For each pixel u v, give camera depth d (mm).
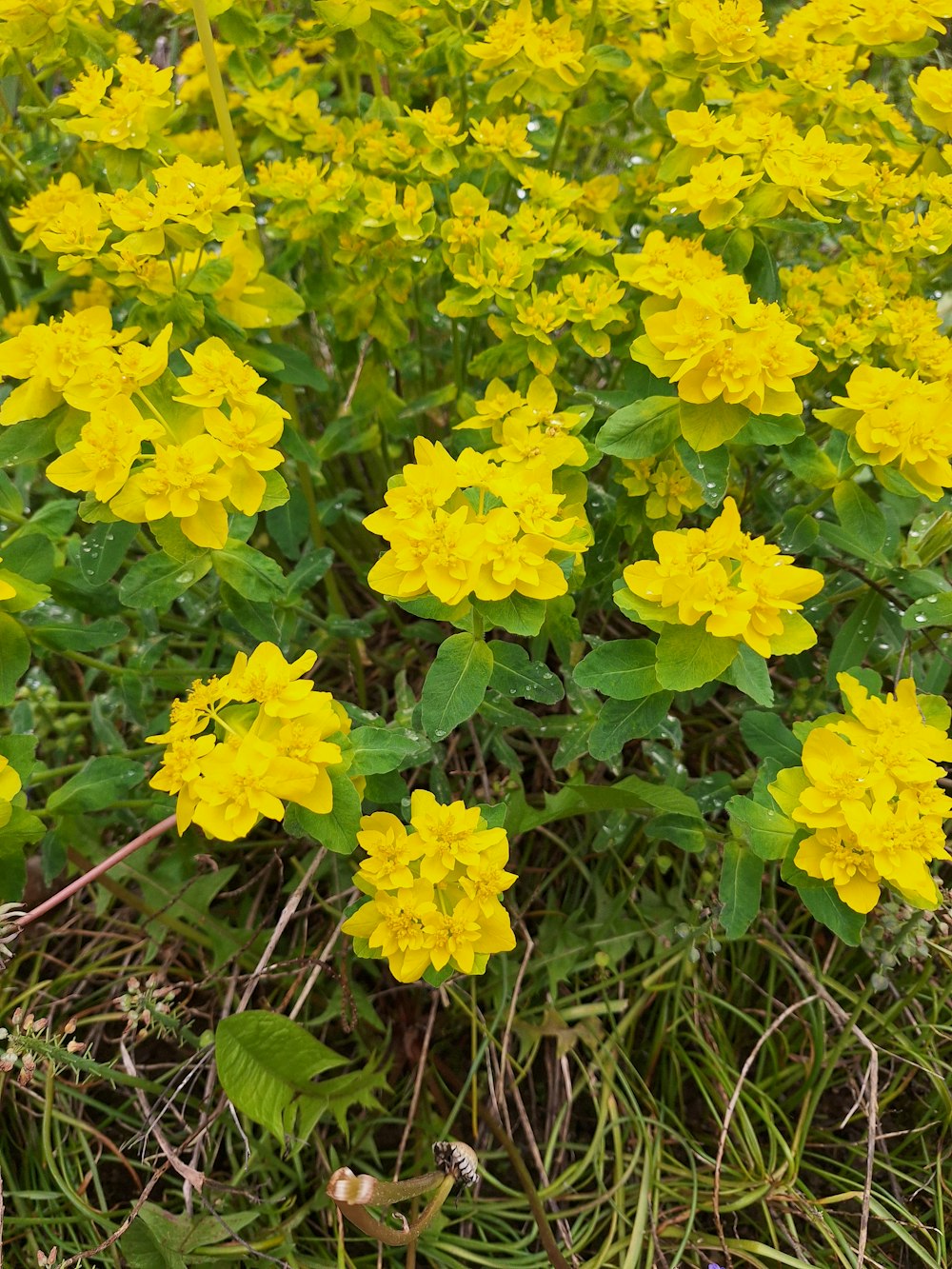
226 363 249
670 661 241
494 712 299
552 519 258
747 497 377
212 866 353
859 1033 304
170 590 267
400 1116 331
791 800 246
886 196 328
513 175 333
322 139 364
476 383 413
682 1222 309
